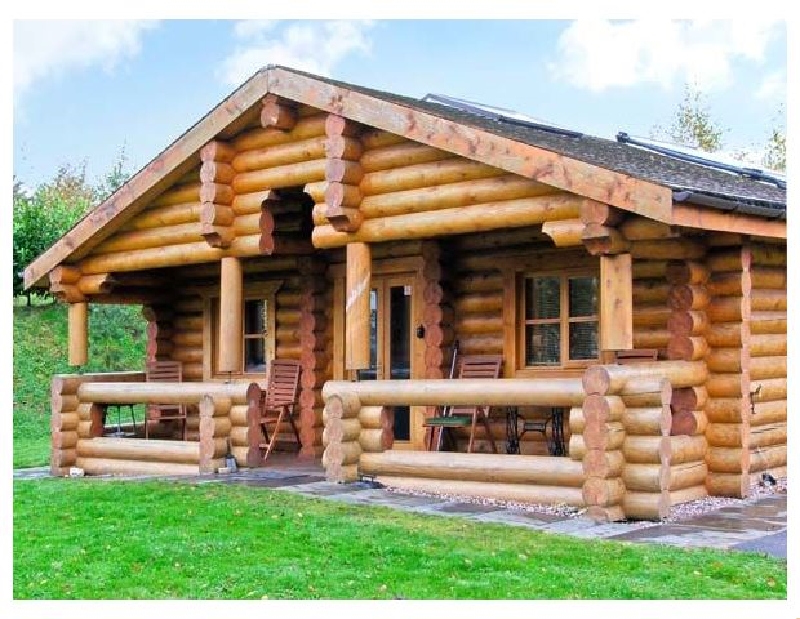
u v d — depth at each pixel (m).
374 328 14.48
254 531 9.32
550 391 10.46
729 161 17.97
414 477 11.56
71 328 15.73
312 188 12.70
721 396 11.18
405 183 11.81
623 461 9.97
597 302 12.61
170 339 17.53
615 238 10.01
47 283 16.31
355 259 12.27
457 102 16.48
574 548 8.41
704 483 11.18
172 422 16.94
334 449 11.99
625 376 10.03
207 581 7.73
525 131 13.65
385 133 12.01
